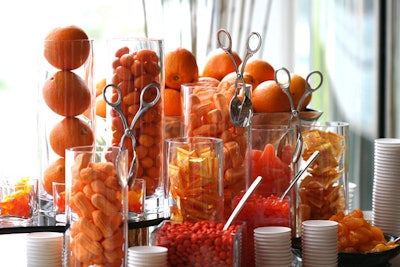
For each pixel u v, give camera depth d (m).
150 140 1.63
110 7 3.89
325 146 1.75
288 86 1.71
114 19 3.90
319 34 4.07
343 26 4.01
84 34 1.61
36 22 3.81
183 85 1.67
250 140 1.64
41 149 1.62
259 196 1.62
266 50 4.14
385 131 4.00
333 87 4.04
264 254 1.47
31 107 3.88
